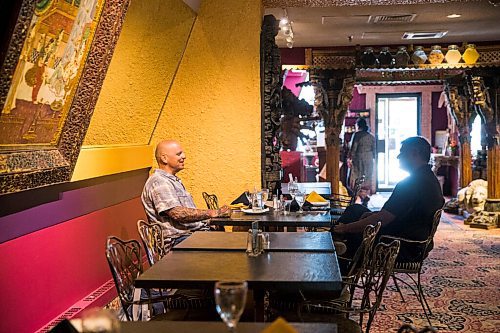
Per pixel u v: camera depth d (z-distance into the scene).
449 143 13.56
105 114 4.43
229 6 5.88
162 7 4.71
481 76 9.16
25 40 2.57
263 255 3.25
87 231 4.34
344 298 3.41
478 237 8.54
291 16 7.50
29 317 3.45
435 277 6.17
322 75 9.02
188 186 6.04
